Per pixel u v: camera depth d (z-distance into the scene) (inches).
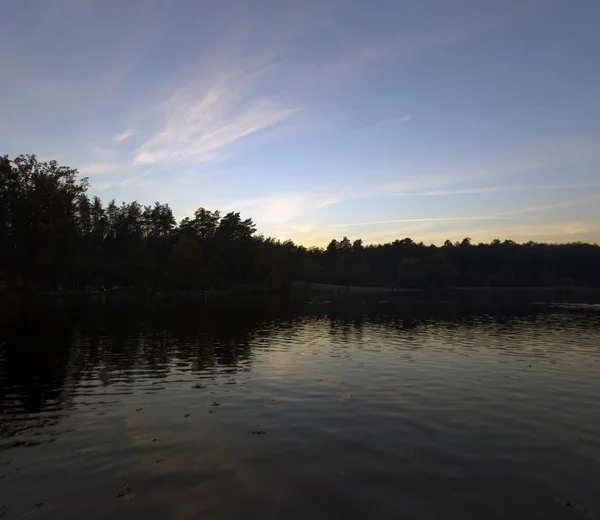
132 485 335.3
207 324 1489.9
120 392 605.9
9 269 2568.9
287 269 4527.6
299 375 714.2
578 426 474.3
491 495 323.9
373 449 406.3
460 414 511.8
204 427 463.2
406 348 1005.8
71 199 2783.0
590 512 302.4
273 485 335.3
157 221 5393.7
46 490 327.9
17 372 727.1
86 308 2118.6
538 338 1190.9
